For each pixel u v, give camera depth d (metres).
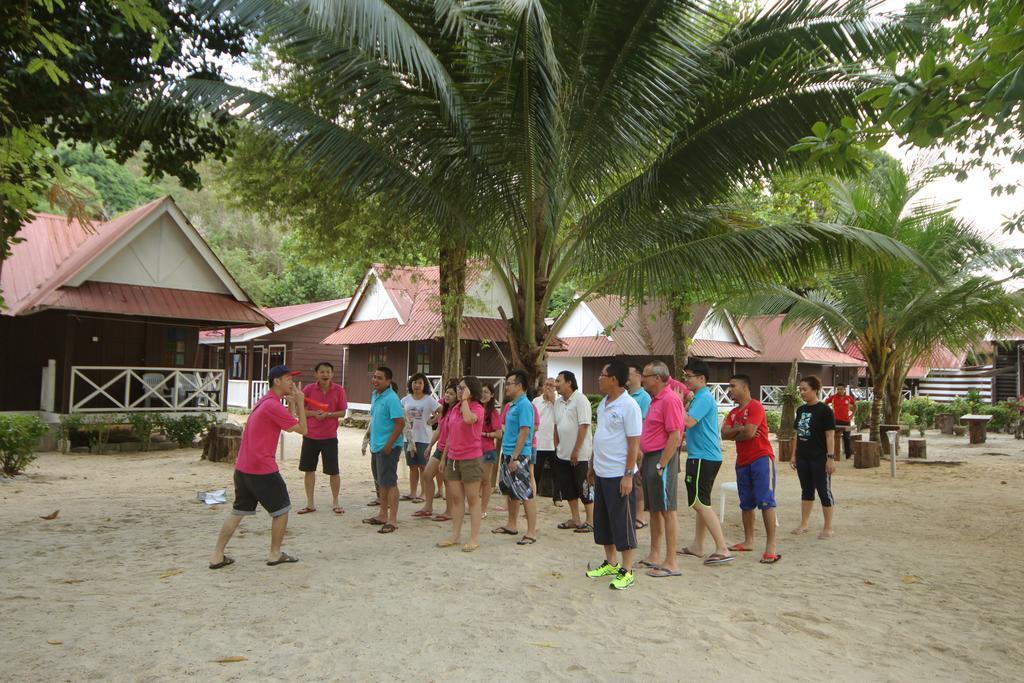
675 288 9.05
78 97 7.81
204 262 17.72
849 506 10.32
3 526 7.79
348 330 27.83
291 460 15.06
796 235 8.63
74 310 15.28
